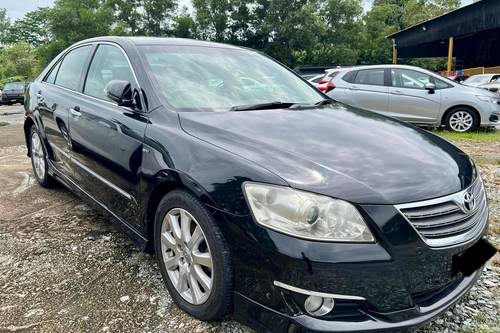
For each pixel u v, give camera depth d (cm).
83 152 318
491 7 1828
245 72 320
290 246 174
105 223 351
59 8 3931
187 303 226
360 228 176
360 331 175
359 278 172
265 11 3759
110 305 237
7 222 352
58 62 422
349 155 211
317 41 3672
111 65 316
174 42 326
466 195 207
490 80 1831
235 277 196
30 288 254
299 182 183
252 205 186
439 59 4366
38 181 448
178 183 218
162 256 241
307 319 175
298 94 322
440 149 246
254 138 221
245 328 216
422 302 191
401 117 873
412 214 185
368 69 905
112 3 4053
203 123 238
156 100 262
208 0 3872
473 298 247
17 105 2569
